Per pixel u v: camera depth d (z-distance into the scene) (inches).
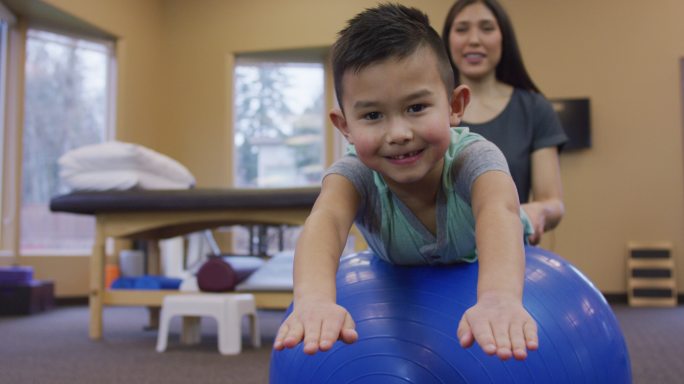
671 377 77.7
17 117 179.5
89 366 84.2
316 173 213.5
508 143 59.2
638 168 196.9
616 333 38.5
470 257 38.2
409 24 31.3
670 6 198.2
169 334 117.3
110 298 109.7
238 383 73.0
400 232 37.1
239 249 202.4
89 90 195.0
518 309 26.7
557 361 34.1
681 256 193.6
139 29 204.4
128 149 108.3
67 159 109.7
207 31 212.5
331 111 34.0
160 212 105.4
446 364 32.9
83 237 190.7
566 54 200.4
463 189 34.7
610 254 195.8
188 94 212.4
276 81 216.1
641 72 198.4
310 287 29.8
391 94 30.3
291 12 208.1
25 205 182.1
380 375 33.2
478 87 61.8
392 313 34.8
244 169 213.6
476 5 60.2
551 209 55.0
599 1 200.2
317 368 34.9
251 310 99.1
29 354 94.5
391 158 31.4
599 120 198.7
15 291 156.1
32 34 183.8
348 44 31.2
